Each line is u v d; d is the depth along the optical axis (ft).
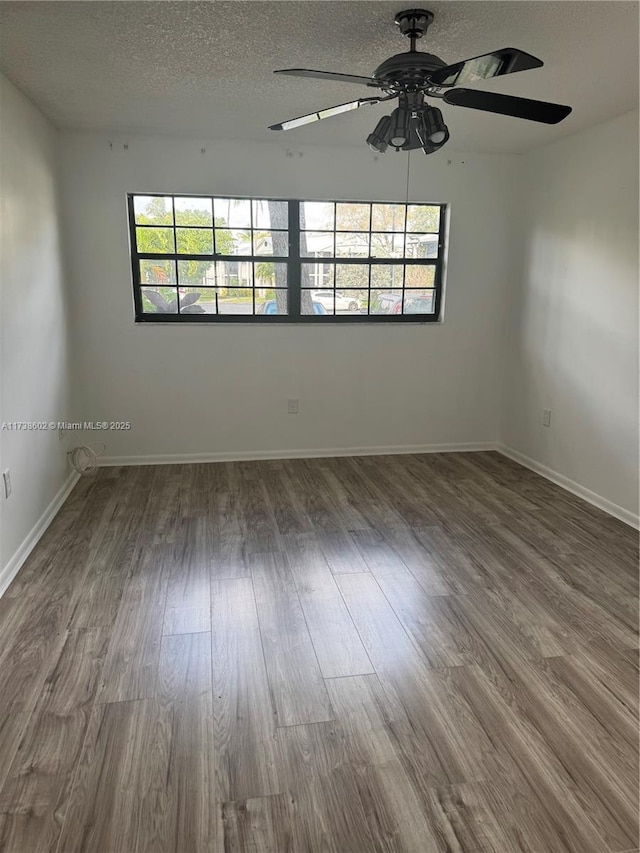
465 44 8.00
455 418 16.05
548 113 7.72
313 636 7.43
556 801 5.07
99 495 12.44
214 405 14.71
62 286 12.64
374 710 6.14
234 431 14.97
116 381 14.15
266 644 7.26
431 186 14.47
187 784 5.20
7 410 8.99
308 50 8.19
